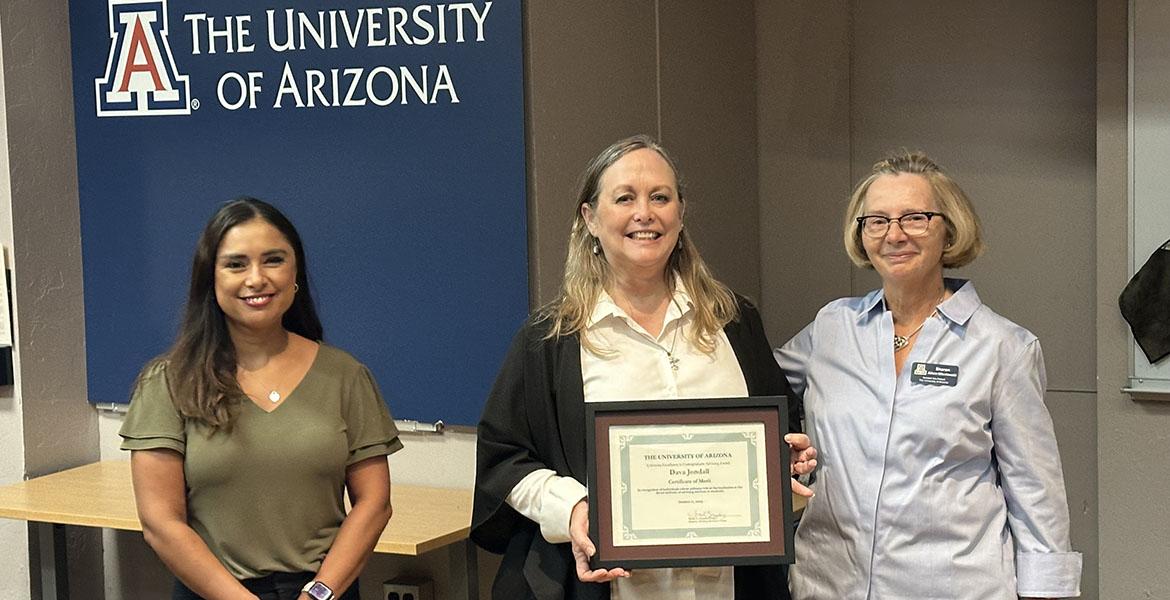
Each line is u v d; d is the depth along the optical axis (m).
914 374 2.51
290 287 2.62
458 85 3.68
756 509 2.31
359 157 3.80
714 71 4.67
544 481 2.37
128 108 4.05
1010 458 2.50
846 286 4.93
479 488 2.48
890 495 2.51
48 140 4.13
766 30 5.00
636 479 2.31
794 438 2.36
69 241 4.20
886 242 2.50
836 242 4.93
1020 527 2.50
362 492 2.71
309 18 3.81
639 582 2.37
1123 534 4.21
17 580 4.09
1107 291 4.18
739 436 2.31
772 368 2.58
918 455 2.48
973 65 4.67
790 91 4.97
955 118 4.72
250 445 2.55
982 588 2.46
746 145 4.94
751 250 4.99
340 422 2.65
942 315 2.53
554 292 3.75
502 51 3.63
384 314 3.83
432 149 3.73
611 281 2.47
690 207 4.46
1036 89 4.58
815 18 4.90
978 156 4.70
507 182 3.66
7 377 4.06
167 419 2.56
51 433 4.16
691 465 2.31
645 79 4.20
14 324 4.06
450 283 3.75
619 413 2.31
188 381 2.54
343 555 2.61
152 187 4.05
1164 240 4.06
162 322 4.11
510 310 3.69
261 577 2.57
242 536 2.56
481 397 3.75
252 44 3.88
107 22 4.05
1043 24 4.55
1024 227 4.64
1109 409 4.20
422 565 3.86
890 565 2.50
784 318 5.05
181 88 3.98
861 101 4.86
